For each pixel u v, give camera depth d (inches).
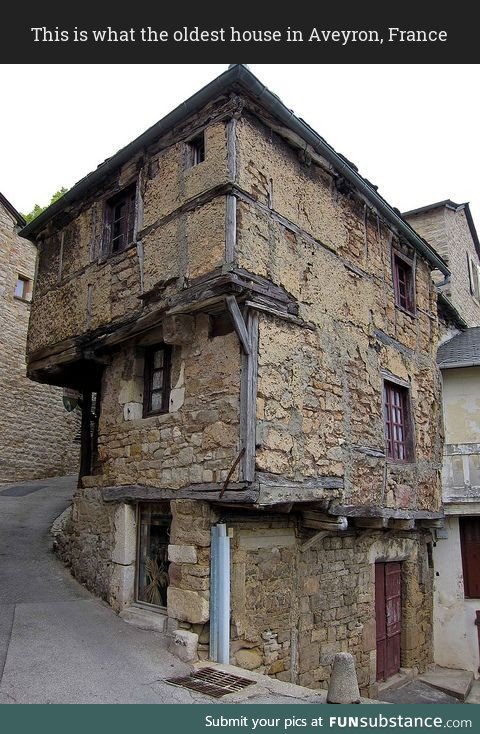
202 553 237.9
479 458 383.6
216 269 240.2
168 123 275.6
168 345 291.3
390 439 342.3
